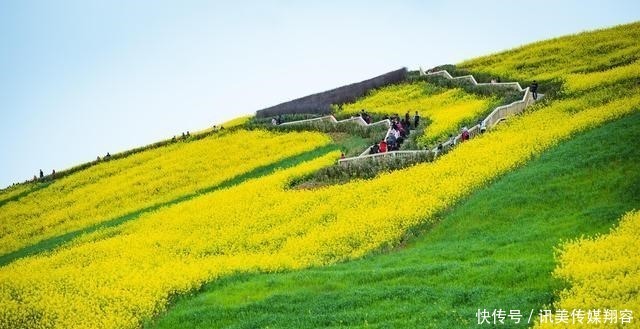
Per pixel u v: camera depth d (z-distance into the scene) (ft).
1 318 114.83
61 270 137.49
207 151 231.30
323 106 262.47
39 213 208.54
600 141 132.16
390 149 173.58
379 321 84.79
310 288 100.68
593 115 153.48
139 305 107.14
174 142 259.60
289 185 164.96
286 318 91.25
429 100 238.27
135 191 206.18
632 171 112.88
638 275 78.33
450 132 177.78
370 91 271.69
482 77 250.78
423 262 102.27
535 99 201.26
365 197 140.67
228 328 92.32
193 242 139.33
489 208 116.67
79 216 195.83
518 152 142.61
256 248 129.18
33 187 241.14
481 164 141.28
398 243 116.88
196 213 158.92
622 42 257.34
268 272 114.01
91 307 110.83
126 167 238.68
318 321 87.97
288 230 133.80
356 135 208.64
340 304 91.61
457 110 205.16
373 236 119.44
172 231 149.89
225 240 136.36
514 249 98.17
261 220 143.02
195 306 103.45
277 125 242.58
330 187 153.89
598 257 86.02
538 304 78.69
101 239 161.89
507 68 260.42
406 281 95.20
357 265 109.09
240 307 98.07
